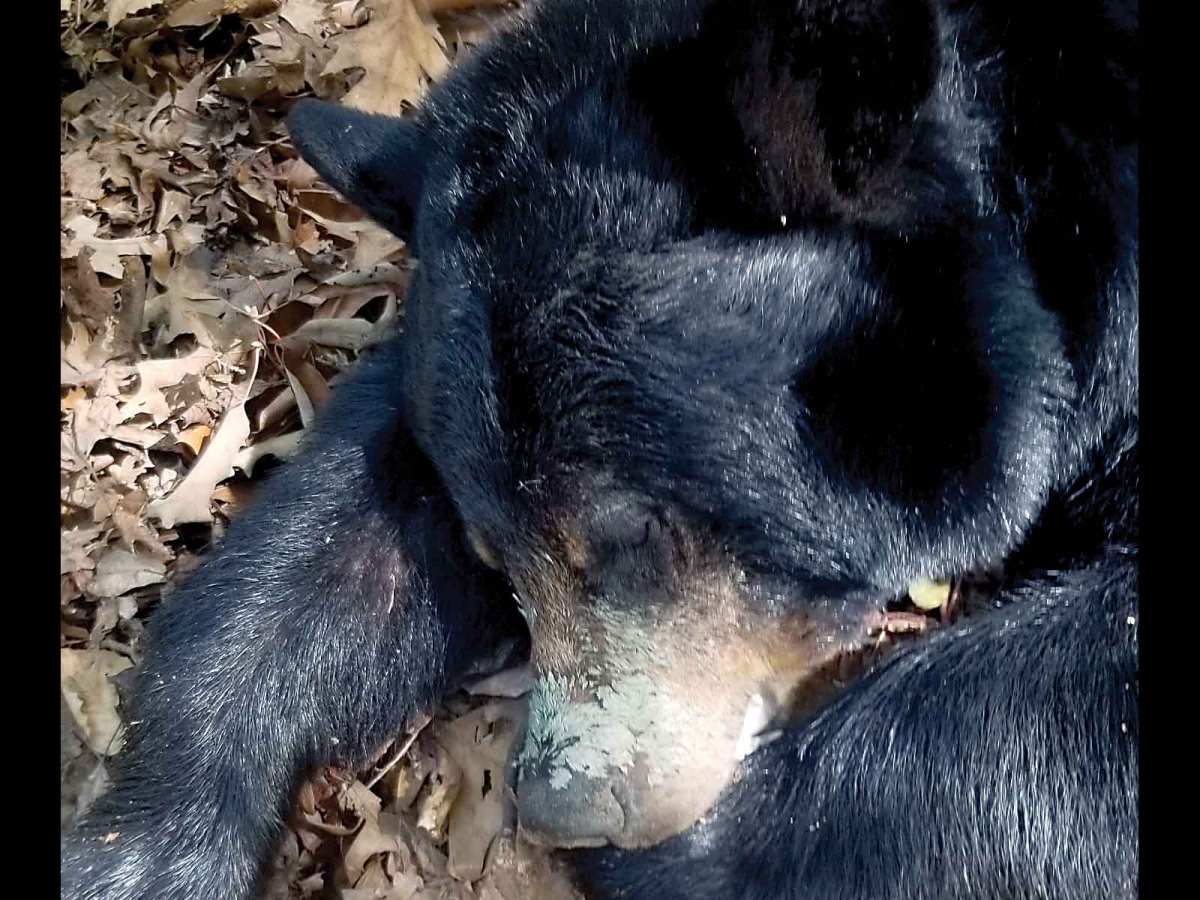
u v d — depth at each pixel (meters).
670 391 0.75
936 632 0.83
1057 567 0.84
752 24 0.71
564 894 0.89
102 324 1.09
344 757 0.94
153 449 1.04
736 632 0.80
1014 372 0.79
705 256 0.75
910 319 0.77
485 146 0.78
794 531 0.78
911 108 0.72
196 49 1.26
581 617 0.79
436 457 0.79
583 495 0.76
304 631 0.93
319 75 1.23
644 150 0.75
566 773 0.78
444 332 0.77
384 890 0.92
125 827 0.89
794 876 0.78
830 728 0.80
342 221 1.16
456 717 0.97
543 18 0.81
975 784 0.77
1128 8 0.79
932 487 0.79
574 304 0.74
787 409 0.76
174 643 0.92
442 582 0.94
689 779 0.79
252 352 1.08
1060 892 0.76
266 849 0.92
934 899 0.77
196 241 1.13
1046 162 0.79
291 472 0.96
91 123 1.20
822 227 0.76
